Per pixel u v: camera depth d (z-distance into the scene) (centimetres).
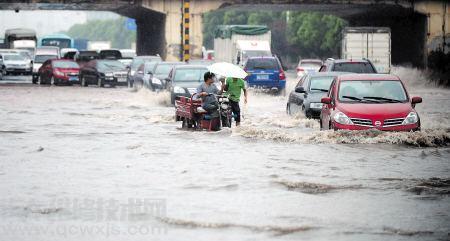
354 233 1769
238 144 3447
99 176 2555
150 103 6372
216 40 12756
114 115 5178
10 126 4372
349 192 2284
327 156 3045
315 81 4734
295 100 4831
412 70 10225
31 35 16362
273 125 4422
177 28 10875
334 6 11469
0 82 10894
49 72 10012
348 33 9644
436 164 2847
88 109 5750
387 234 1759
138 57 9550
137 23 13838
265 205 2080
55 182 2436
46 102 6519
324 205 2088
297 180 2473
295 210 2016
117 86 9906
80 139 3700
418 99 3594
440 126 4238
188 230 1795
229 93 4103
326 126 3734
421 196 2230
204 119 4056
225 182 2436
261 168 2728
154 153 3152
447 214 1978
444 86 9825
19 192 2261
